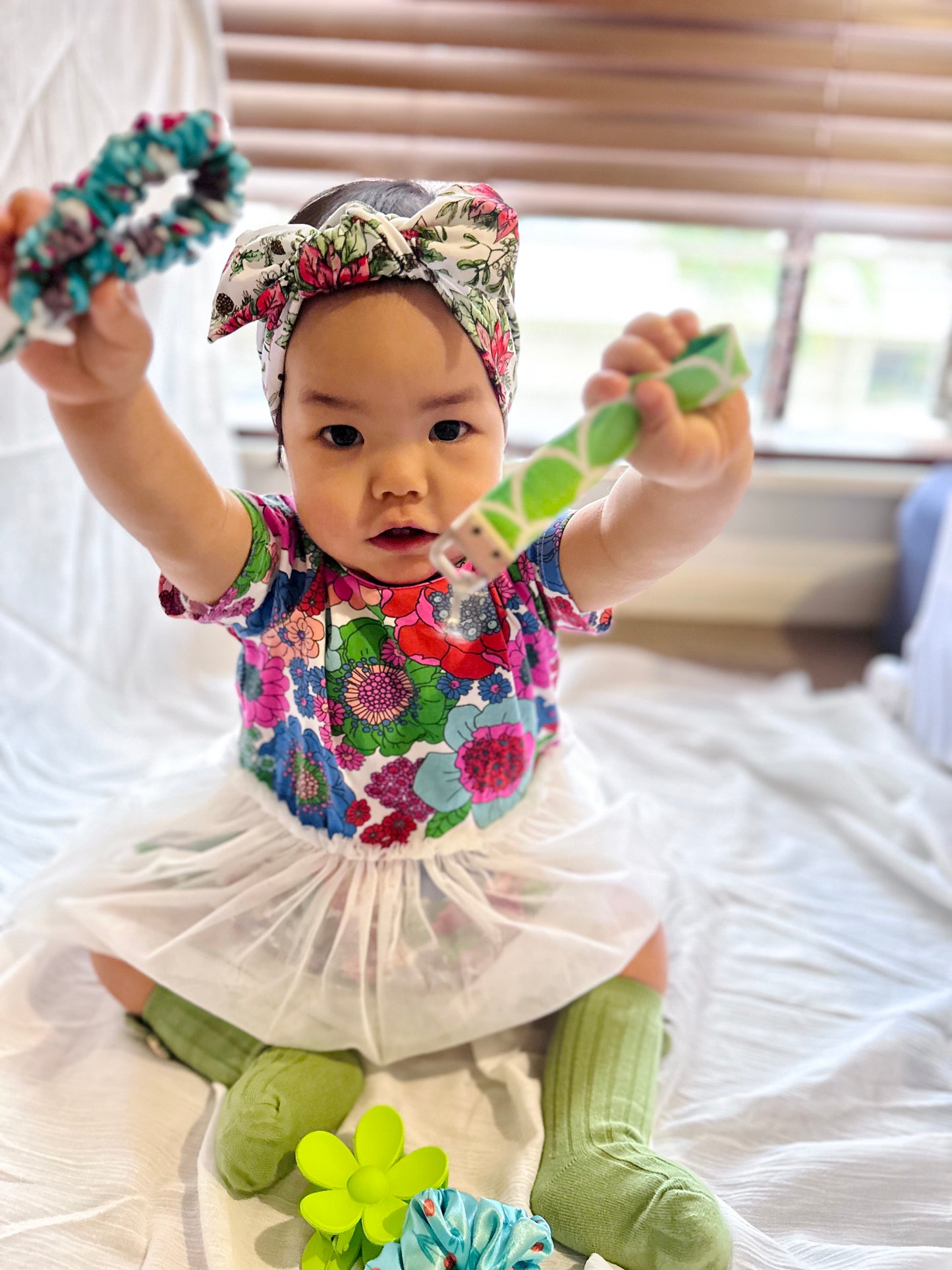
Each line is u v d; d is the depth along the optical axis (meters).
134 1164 0.66
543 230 1.50
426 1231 0.57
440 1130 0.71
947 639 1.15
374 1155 0.64
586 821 0.79
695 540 0.62
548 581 0.70
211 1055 0.73
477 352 0.63
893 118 1.40
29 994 0.80
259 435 1.54
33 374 0.51
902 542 1.48
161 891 0.76
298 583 0.69
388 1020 0.71
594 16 1.35
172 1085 0.73
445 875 0.72
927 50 1.38
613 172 1.42
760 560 1.65
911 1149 0.69
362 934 0.70
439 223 0.59
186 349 1.22
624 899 0.77
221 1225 0.61
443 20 1.34
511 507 0.50
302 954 0.71
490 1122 0.72
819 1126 0.73
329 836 0.72
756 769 1.18
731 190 1.44
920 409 1.64
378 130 1.38
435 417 0.63
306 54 1.34
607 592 0.68
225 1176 0.64
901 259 1.53
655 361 0.52
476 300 0.62
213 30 1.17
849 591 1.67
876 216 1.48
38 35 0.95
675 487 0.59
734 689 1.39
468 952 0.72
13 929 0.79
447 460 0.64
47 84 0.97
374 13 1.33
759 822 1.09
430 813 0.71
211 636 1.35
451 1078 0.75
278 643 0.69
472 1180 0.67
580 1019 0.74
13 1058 0.74
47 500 1.07
